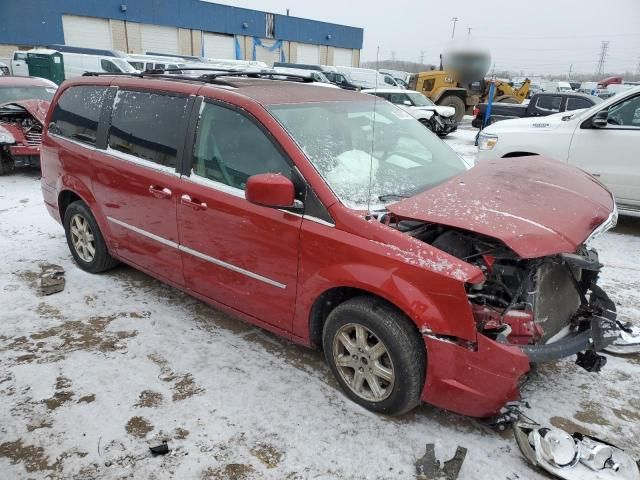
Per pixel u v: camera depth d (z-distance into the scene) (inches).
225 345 136.2
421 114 643.5
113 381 120.1
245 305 128.6
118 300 160.2
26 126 334.6
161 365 126.6
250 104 122.7
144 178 142.7
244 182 121.8
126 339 137.9
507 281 101.4
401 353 99.7
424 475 94.4
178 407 111.6
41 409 110.4
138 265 158.6
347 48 1798.7
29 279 174.4
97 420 107.4
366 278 100.7
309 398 115.3
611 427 107.8
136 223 150.3
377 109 148.8
